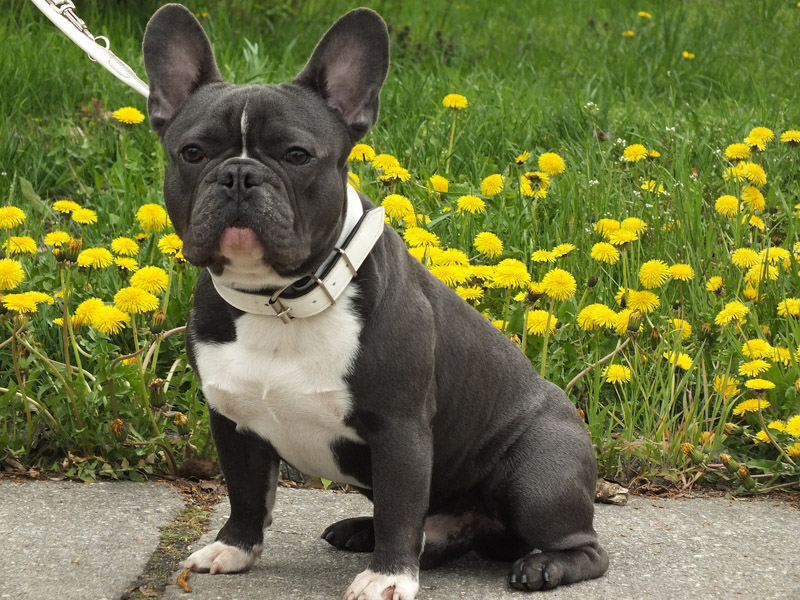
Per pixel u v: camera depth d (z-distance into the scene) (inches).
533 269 83.0
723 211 84.2
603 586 58.5
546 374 72.8
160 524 62.6
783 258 81.7
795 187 98.0
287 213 54.3
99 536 60.9
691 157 104.4
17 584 56.4
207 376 57.4
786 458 71.3
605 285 83.0
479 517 62.5
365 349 56.1
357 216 57.3
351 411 56.4
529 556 59.0
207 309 57.3
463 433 60.7
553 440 60.7
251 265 54.6
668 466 71.2
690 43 152.4
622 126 111.8
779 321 80.0
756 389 71.3
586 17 187.8
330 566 59.7
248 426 58.2
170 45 59.0
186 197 55.9
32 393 69.5
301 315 55.7
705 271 83.8
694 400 72.4
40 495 65.0
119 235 85.4
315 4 163.2
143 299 67.1
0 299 67.3
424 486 56.7
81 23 71.7
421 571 60.5
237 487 59.1
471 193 92.0
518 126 111.3
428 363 57.2
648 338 76.4
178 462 69.4
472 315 61.9
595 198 91.4
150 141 105.0
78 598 55.6
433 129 106.0
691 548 62.4
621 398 75.5
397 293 57.1
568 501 59.6
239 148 55.1
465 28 177.8
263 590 57.1
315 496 67.3
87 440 68.4
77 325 68.3
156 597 56.2
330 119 56.7
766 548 62.6
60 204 80.0
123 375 68.1
